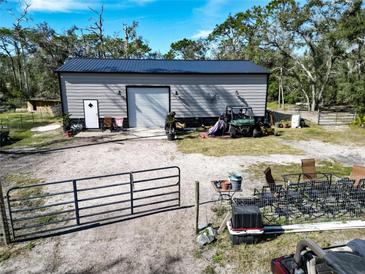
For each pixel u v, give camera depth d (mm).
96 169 10352
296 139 15445
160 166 10719
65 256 5324
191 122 18531
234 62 21688
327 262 2838
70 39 37688
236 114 16312
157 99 17984
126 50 39969
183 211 7070
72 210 7066
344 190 7176
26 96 42938
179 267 5004
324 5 24562
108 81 17188
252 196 7840
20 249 5555
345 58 26062
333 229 6105
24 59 45625
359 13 21859
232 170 10234
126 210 7148
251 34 39656
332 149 13289
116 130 17547
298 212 6777
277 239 5785
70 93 17031
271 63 30000
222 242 5719
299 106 35938
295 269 3496
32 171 10156
